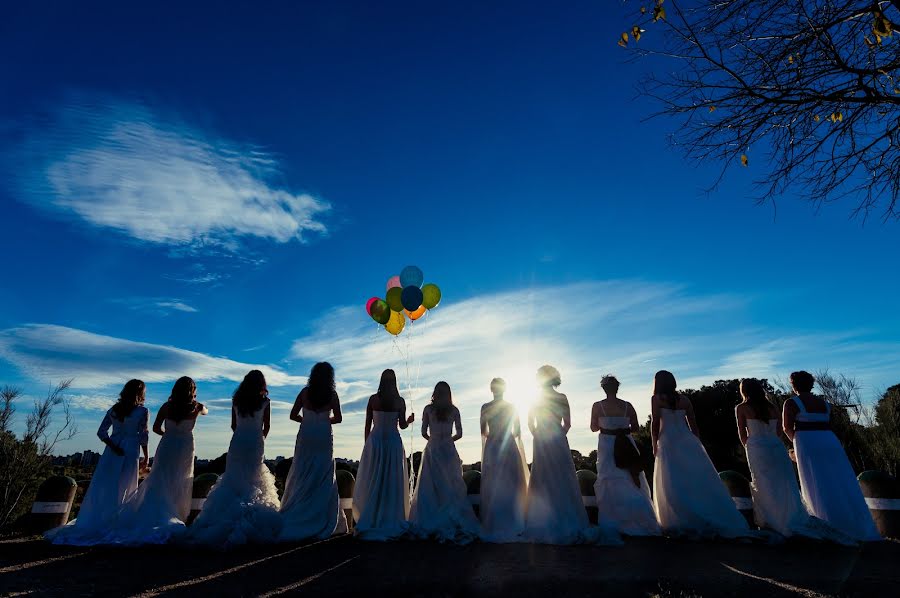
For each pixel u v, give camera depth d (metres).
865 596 3.68
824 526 6.07
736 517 6.56
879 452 13.60
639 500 7.05
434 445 7.38
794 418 6.83
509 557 5.29
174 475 6.71
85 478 9.68
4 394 8.75
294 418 7.23
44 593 3.71
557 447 7.04
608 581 4.13
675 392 7.27
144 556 5.34
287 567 4.73
